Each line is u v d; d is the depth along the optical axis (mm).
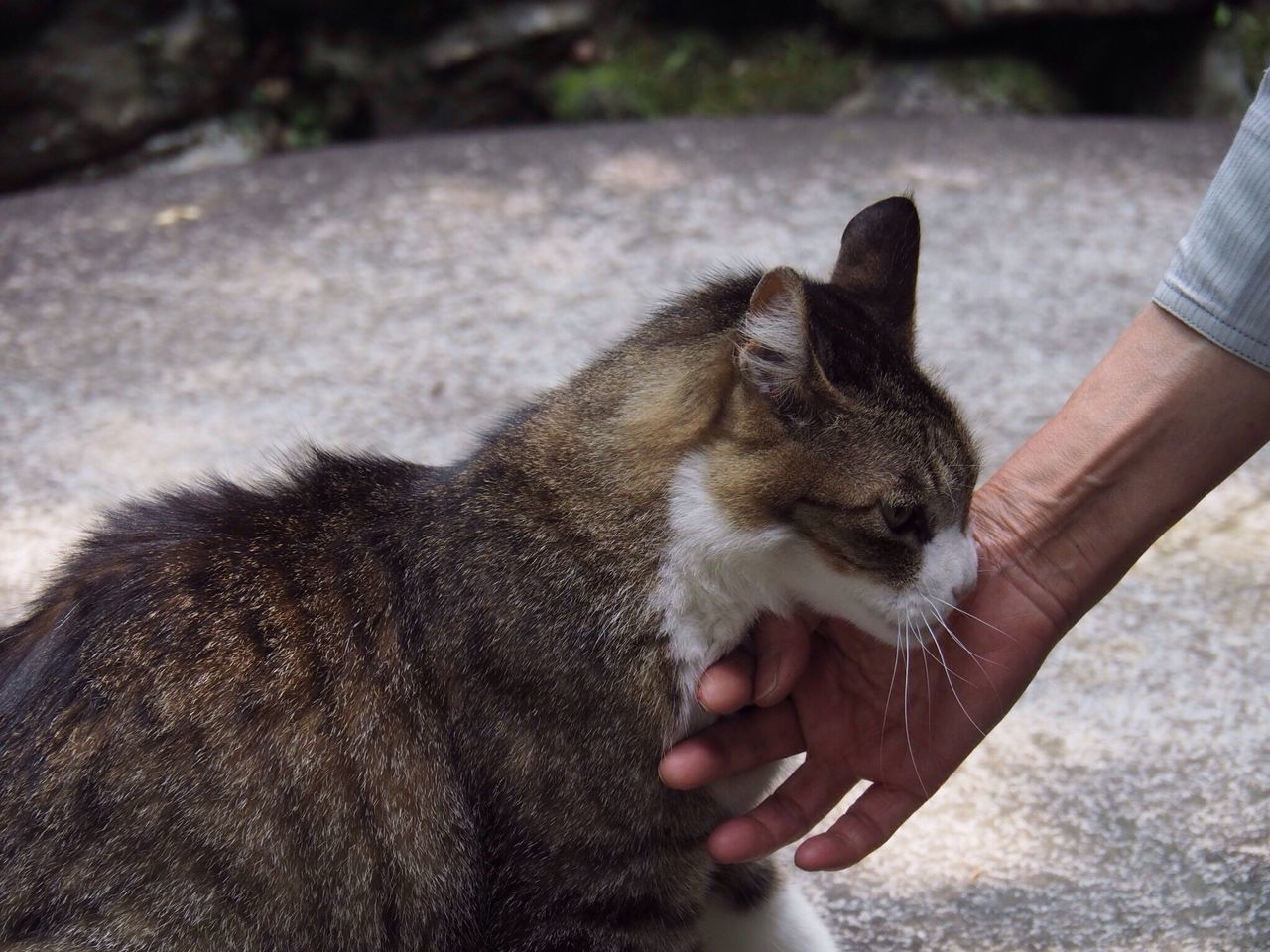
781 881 995
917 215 992
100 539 967
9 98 2164
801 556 915
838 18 2367
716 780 920
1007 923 991
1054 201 1894
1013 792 1069
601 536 910
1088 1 2244
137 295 1662
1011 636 930
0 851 879
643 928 921
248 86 2361
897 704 936
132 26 2217
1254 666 1152
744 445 902
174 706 885
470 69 2383
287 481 1007
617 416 926
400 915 907
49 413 1414
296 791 888
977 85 2314
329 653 905
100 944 872
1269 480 1341
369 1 2355
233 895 880
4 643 942
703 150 2084
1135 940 975
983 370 1472
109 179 2176
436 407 1423
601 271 1701
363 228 1837
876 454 905
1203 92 2301
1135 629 1190
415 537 928
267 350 1530
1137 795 1060
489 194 1937
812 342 900
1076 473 927
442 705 908
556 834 900
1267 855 1014
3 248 1795
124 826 875
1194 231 903
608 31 2396
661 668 907
